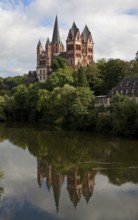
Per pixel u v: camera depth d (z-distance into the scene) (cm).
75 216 3291
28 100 14075
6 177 4584
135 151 6375
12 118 15000
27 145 7219
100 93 13762
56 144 7325
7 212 3331
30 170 4988
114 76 13862
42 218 3219
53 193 3947
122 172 4850
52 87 14075
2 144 7338
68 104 10825
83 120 9888
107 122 8912
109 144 7194
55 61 18650
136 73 13238
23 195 3844
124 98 9175
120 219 3225
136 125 7944
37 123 12800
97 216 3297
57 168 5131
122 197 3806
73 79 14312
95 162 5522
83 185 4262
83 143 7400
